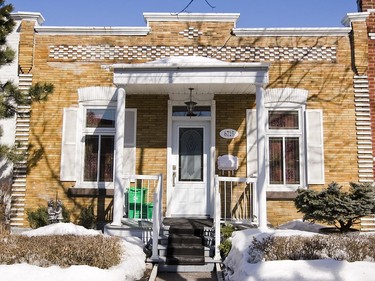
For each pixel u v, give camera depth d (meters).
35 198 10.26
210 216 10.26
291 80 10.49
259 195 8.73
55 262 6.05
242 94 10.54
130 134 10.51
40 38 10.77
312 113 10.35
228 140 10.45
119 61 10.66
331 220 8.06
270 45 10.61
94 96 10.56
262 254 6.13
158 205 8.51
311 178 10.16
